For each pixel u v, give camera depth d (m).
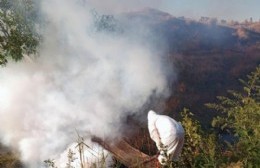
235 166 4.14
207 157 4.24
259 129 4.02
